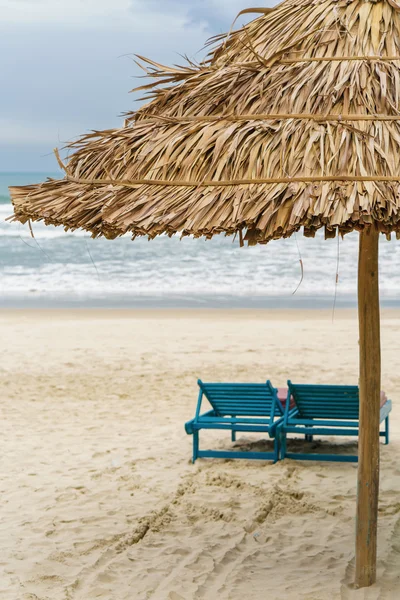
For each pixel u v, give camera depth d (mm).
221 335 14281
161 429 8188
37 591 4453
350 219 3361
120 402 9406
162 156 4039
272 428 6750
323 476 6523
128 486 6309
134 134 4277
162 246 34594
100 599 4355
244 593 4387
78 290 22828
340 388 6680
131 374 10938
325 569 4699
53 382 10484
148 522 5492
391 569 4625
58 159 4512
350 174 3537
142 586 4512
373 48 4020
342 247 32750
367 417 4246
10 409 9102
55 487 6309
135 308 18984
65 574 4688
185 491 6164
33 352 12641
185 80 4520
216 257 30297
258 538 5234
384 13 4156
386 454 7207
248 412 7152
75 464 6957
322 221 3352
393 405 9109
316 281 24188
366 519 4336
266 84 4066
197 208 3611
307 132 3752
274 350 12672
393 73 3912
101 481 6461
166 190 3863
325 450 7414
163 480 6465
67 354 12453
